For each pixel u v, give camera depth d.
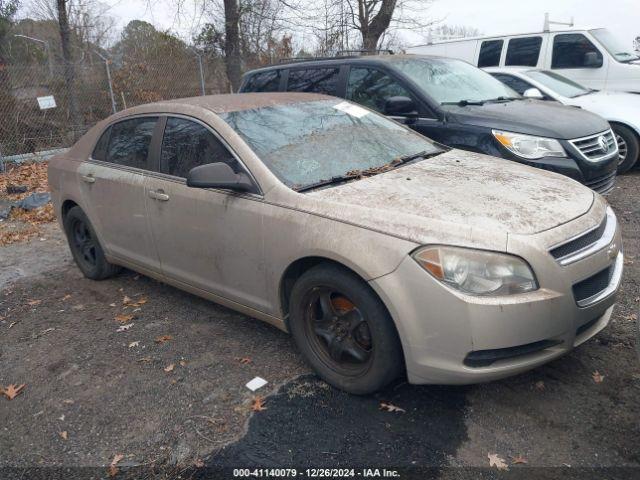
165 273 4.15
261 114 3.82
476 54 11.17
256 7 14.52
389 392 3.12
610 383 3.08
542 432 2.75
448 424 2.84
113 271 4.98
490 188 3.16
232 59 14.64
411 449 2.68
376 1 15.29
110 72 12.77
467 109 5.75
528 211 2.87
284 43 15.79
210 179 3.22
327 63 6.70
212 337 3.88
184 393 3.25
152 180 3.99
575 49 9.91
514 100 6.36
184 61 14.09
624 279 4.39
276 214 3.18
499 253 2.59
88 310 4.49
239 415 3.01
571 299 2.68
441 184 3.23
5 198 8.54
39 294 4.91
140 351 3.76
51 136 11.48
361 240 2.81
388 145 3.94
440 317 2.61
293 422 2.92
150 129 4.15
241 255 3.44
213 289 3.77
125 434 2.94
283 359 3.53
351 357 3.05
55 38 16.16
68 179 4.87
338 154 3.64
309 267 3.21
